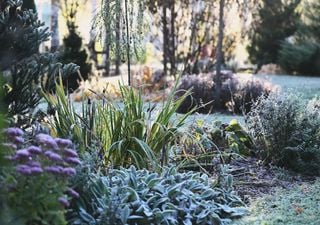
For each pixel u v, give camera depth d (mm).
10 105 3621
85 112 4094
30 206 2455
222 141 4793
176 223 3154
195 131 4684
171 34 11727
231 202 3648
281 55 16453
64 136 3584
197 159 4402
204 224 3252
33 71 3678
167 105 4148
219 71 8664
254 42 17625
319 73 16109
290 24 17328
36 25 3775
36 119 3773
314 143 4703
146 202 3197
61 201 2479
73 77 9570
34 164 2484
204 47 12008
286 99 4875
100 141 3848
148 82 10586
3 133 2520
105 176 3447
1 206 2387
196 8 11844
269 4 17328
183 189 3465
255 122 4934
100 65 14977
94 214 2957
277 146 4707
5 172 2486
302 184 4309
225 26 12281
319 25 16391
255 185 4223
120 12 5180
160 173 3799
